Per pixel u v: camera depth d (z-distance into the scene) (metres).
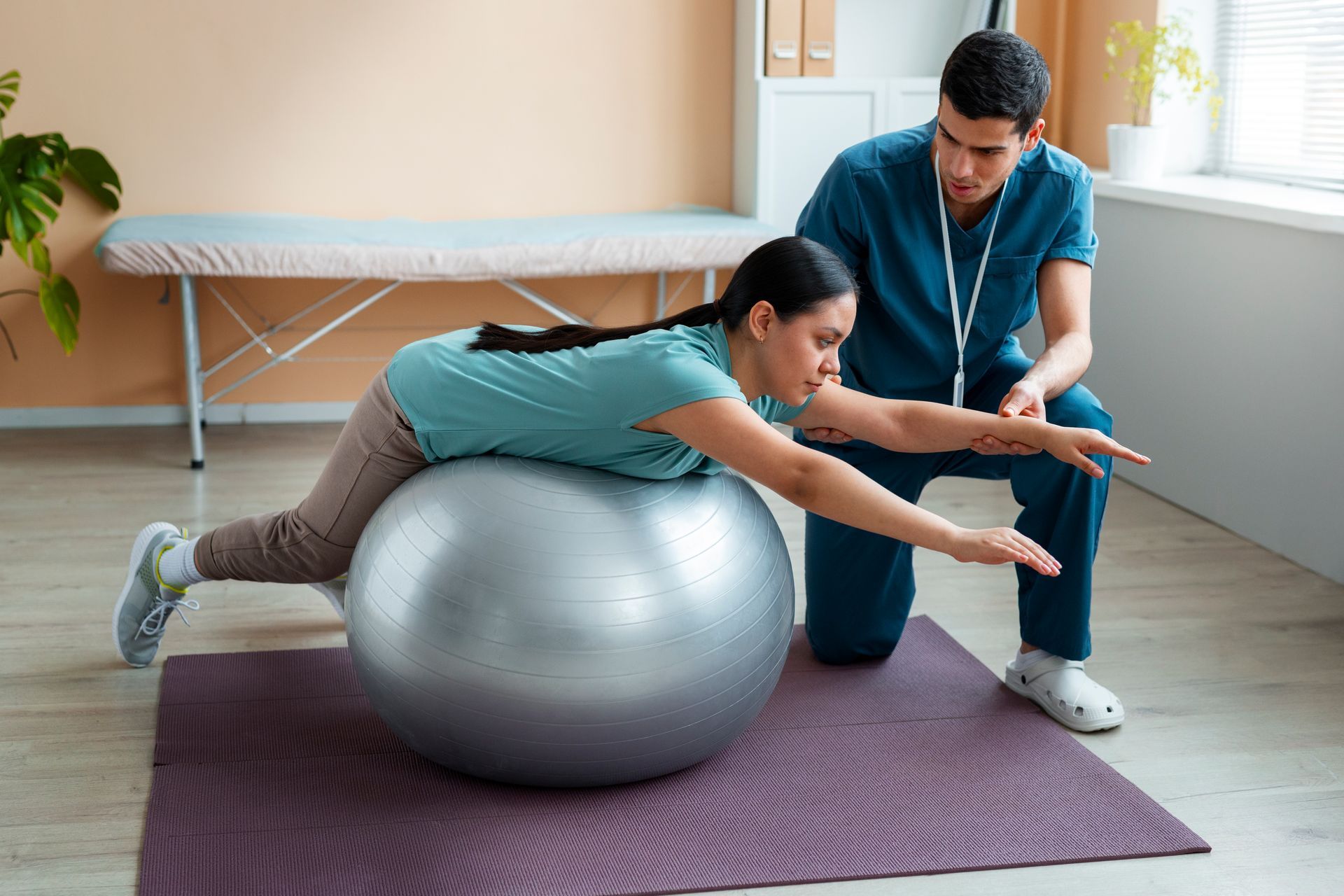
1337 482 2.65
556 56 3.94
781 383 1.64
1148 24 3.53
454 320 4.05
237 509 3.07
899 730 1.96
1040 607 2.02
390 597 1.66
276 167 3.84
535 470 1.68
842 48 4.00
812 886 1.56
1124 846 1.65
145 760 1.85
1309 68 3.15
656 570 1.62
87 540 2.82
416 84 3.87
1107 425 1.92
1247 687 2.16
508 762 1.67
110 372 3.88
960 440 1.85
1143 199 3.21
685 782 1.79
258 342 3.70
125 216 3.79
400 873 1.55
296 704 2.01
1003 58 1.68
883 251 1.98
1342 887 1.58
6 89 3.39
